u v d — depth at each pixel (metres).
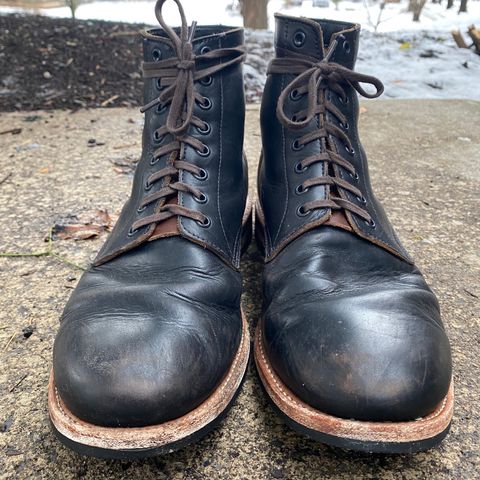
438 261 1.12
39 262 1.10
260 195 1.01
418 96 2.86
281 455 0.67
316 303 0.70
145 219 0.79
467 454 0.68
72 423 0.60
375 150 1.79
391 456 0.67
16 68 2.52
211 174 0.85
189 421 0.61
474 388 0.78
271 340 0.71
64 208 1.34
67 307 0.73
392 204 1.38
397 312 0.66
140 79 2.59
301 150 0.85
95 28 3.00
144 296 0.69
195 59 0.83
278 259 0.82
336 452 0.68
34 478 0.65
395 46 3.74
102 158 1.69
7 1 4.34
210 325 0.68
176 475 0.65
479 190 1.48
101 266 0.79
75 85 2.47
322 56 0.84
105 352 0.61
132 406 0.58
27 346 0.86
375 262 0.78
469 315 0.95
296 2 5.34
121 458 0.60
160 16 0.83
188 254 0.77
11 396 0.76
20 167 1.60
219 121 0.87
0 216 1.30
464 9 5.48
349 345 0.62
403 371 0.60
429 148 1.83
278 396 0.67
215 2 5.18
